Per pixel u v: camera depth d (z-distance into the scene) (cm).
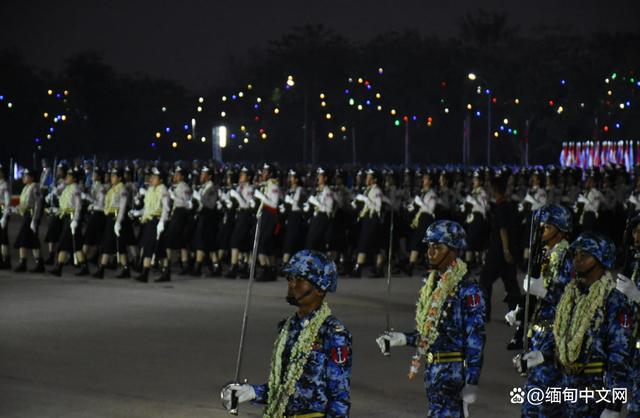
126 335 1473
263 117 7575
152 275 2223
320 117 7300
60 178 2414
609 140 6059
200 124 7756
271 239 2131
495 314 1686
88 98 7375
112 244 2141
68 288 1983
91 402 1088
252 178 2544
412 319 1634
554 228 878
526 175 2767
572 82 6494
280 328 651
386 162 7194
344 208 2284
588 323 745
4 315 1645
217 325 1559
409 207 2322
